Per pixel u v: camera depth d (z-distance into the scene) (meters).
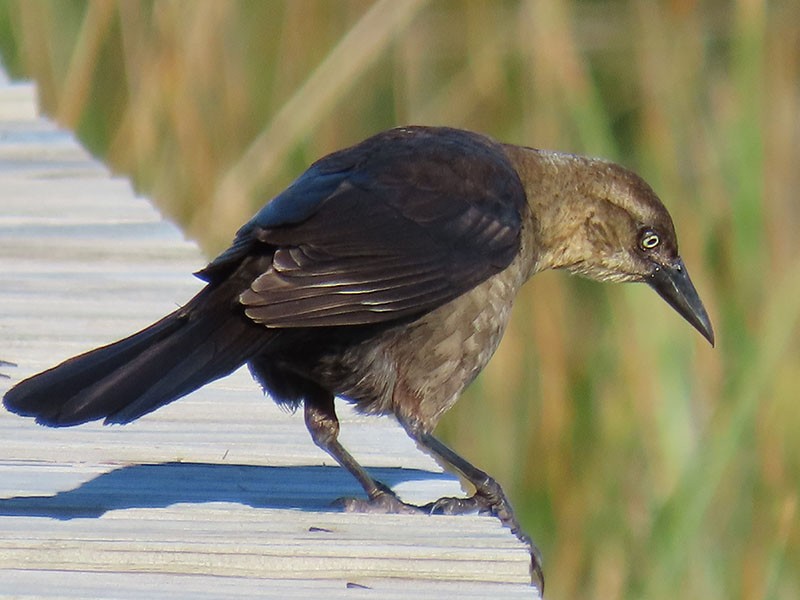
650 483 11.34
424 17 14.16
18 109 13.38
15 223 10.38
